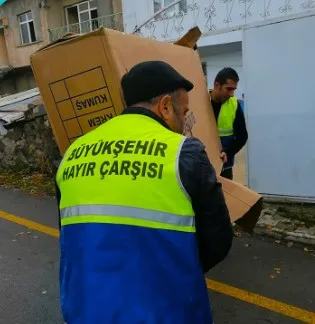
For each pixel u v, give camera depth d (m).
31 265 3.71
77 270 1.31
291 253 3.67
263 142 4.82
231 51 10.33
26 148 7.20
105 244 1.25
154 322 1.21
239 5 9.91
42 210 5.30
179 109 1.45
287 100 4.56
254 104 4.76
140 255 1.24
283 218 4.37
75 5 16.55
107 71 1.84
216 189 1.33
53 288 3.29
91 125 1.98
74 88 1.95
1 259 3.87
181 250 1.25
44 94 2.06
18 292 3.25
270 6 9.41
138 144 1.32
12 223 4.87
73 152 1.45
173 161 1.26
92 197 1.31
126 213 1.25
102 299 1.23
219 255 1.42
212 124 2.56
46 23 17.06
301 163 4.65
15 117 7.30
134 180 1.27
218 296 3.06
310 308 2.85
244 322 2.74
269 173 4.86
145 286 1.23
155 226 1.24
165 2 11.41
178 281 1.26
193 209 1.31
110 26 14.66
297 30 4.32
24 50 18.38
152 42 2.13
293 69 4.45
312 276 3.26
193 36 2.61
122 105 1.86
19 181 6.79
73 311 1.30
